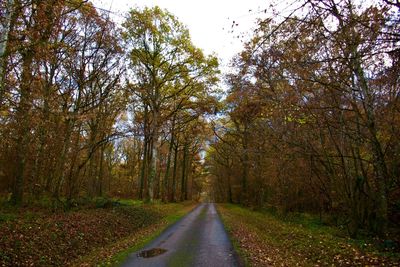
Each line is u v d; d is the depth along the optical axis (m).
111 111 19.22
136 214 19.56
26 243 9.39
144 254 10.77
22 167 15.26
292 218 21.02
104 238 13.08
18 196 15.02
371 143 11.77
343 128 13.24
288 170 20.97
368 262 8.73
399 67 8.80
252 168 32.44
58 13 10.45
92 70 16.81
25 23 10.05
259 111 23.94
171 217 24.14
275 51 11.18
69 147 18.36
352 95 11.84
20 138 14.17
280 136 18.12
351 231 13.49
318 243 11.69
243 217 24.64
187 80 29.38
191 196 74.19
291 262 9.43
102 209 17.86
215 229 17.70
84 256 10.39
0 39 8.91
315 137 15.86
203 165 67.06
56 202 15.42
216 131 41.62
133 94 22.34
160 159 53.47
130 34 25.44
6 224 10.60
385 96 11.62
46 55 10.80
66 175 19.92
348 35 8.58
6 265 7.92
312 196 21.28
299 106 13.66
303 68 11.53
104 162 47.97
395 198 12.78
